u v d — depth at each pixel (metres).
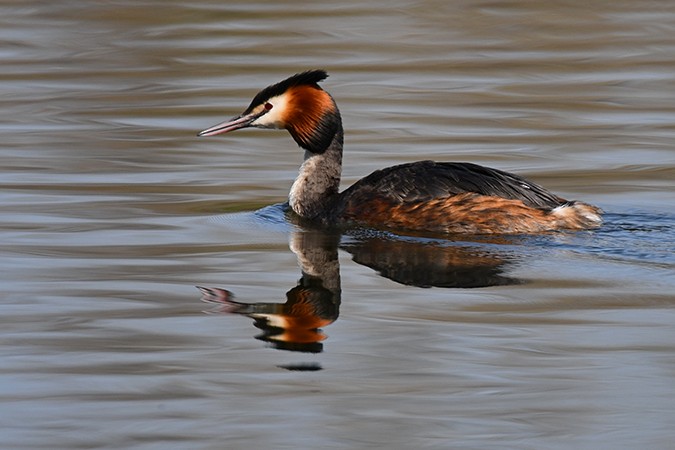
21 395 10.02
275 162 18.83
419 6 28.98
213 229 15.09
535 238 14.25
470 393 10.09
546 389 10.13
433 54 25.09
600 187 16.84
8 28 27.03
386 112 21.20
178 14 28.36
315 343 11.16
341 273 13.20
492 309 11.98
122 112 21.45
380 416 9.66
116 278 13.02
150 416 9.66
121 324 11.66
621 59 24.61
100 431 9.38
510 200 14.53
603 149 18.95
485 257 13.60
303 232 15.01
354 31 26.77
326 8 28.88
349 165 18.14
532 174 17.61
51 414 9.68
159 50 25.42
